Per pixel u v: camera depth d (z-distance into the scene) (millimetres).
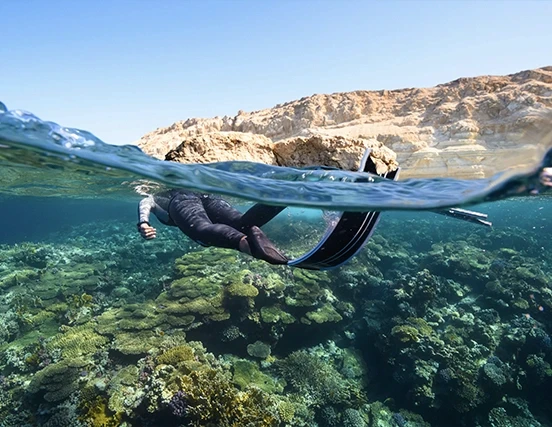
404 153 11219
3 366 9242
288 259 2908
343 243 3219
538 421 9844
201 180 3607
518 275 14516
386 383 11047
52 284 14062
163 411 7012
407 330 11031
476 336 11531
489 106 11430
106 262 17188
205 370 7629
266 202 3381
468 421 9586
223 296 11031
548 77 12102
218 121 12664
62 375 8156
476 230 25109
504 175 2594
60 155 3736
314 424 8516
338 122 13469
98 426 6969
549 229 37031
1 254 18406
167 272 15430
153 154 7984
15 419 7488
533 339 11266
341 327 12555
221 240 3131
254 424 6742
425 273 13344
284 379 9445
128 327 9961
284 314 11141
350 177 4141
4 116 3184
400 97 15125
